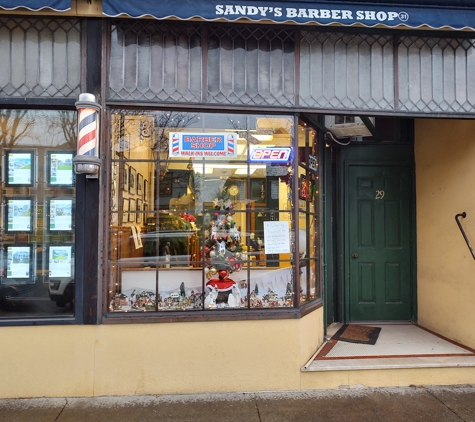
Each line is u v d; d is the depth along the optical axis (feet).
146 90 12.19
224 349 12.05
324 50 12.83
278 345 12.20
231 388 12.03
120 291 12.30
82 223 11.87
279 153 12.95
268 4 11.69
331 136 16.15
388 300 17.25
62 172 12.21
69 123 12.34
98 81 11.93
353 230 17.30
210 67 12.44
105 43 12.03
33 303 11.93
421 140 16.67
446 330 15.10
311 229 14.39
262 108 12.52
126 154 12.43
